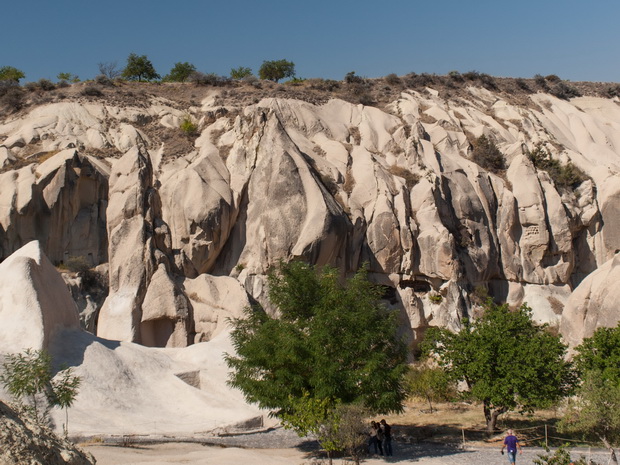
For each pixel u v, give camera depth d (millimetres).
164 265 39781
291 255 41938
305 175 43875
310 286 25266
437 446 25250
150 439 24266
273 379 24062
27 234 43844
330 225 42156
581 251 53000
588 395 19500
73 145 53406
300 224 42500
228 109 60656
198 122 58531
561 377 27109
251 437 26125
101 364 28500
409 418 32000
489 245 49250
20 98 62438
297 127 57375
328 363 23234
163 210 44875
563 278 50844
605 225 52562
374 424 23969
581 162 57969
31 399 23781
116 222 40781
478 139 58094
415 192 48500
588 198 53344
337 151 51969
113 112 60031
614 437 19625
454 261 45156
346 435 19531
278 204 42938
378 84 70688
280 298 25203
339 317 23938
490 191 51688
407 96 66000
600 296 33812
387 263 45031
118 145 56188
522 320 28453
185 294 40094
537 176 52812
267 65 80062
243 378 24312
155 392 28828
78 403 26094
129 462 19094
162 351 32812
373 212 46062
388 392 23766
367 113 60875
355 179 48844
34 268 29328
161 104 63562
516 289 49312
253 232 43719
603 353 27219
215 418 27453
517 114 65938
